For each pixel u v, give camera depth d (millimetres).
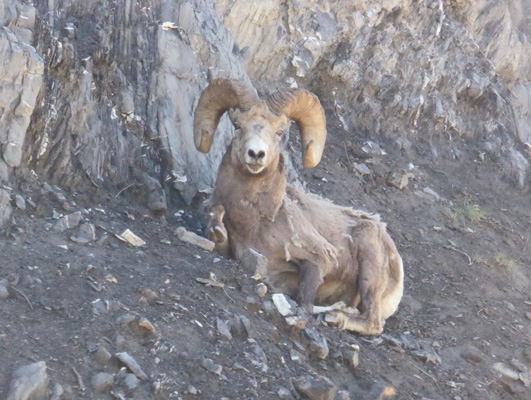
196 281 22672
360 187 40594
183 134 30500
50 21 27672
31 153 25031
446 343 28984
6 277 19906
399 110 47062
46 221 23312
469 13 52438
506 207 46312
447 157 48531
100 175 27125
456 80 50250
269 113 24875
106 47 28672
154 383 17922
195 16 33219
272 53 41969
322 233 27562
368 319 27000
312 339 22953
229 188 25781
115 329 19062
